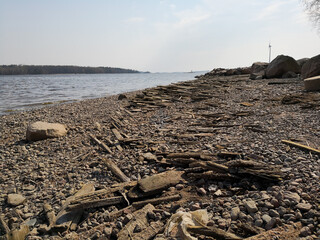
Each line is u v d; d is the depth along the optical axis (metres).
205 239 0.75
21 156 1.94
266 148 1.46
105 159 1.61
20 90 10.26
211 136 1.89
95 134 2.42
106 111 3.88
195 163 1.27
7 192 1.34
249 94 3.77
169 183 1.16
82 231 0.94
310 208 0.82
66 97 7.38
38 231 0.97
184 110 3.23
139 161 1.55
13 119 3.77
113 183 1.32
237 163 1.14
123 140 1.98
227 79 7.27
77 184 1.36
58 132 2.46
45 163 1.74
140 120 2.95
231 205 0.92
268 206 0.86
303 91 3.36
